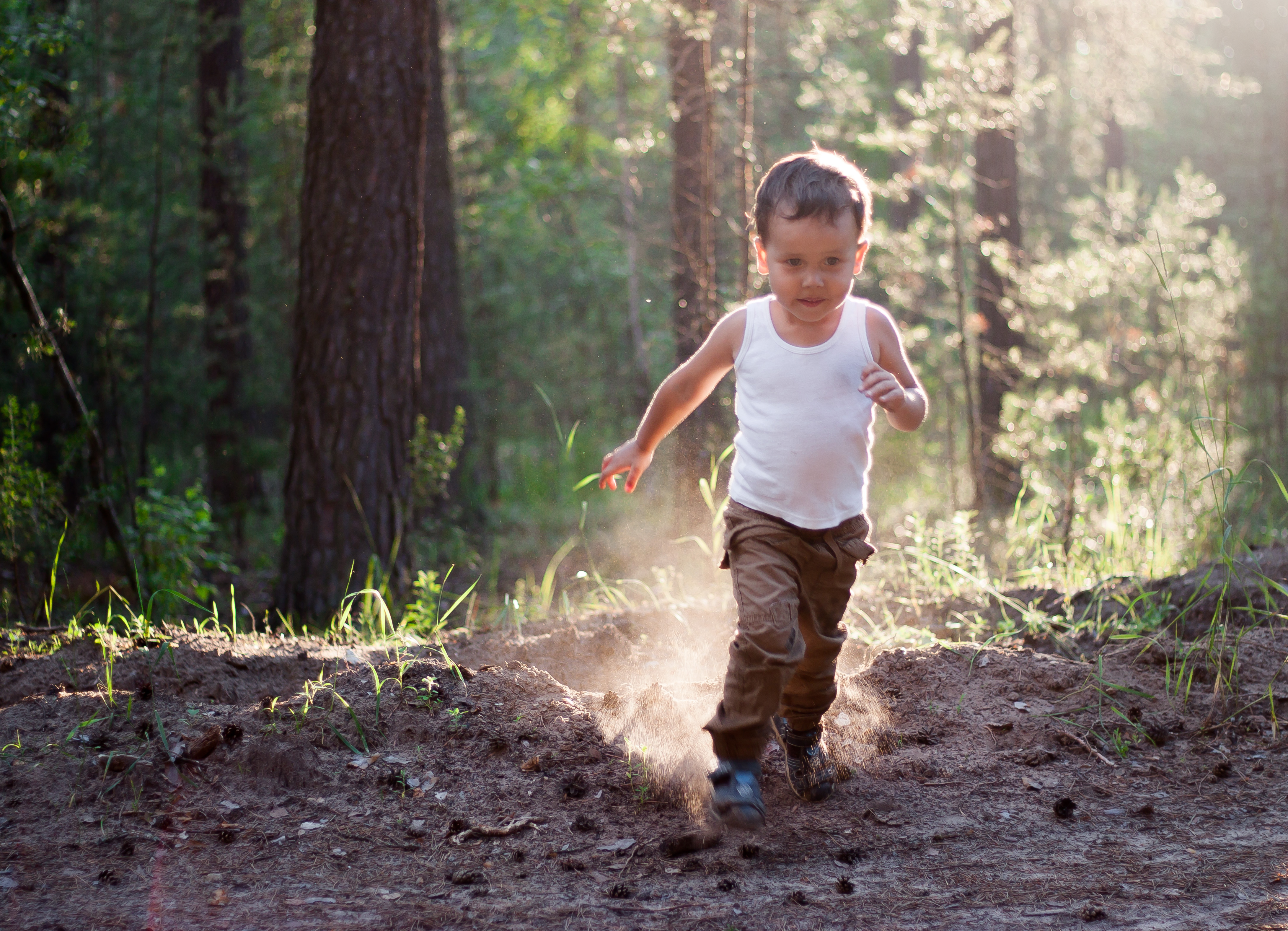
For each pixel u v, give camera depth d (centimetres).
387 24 679
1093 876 271
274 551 1245
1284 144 2994
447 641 447
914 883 269
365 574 686
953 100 957
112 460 1005
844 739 347
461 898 257
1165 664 395
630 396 1708
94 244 1037
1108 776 330
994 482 1096
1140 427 846
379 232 685
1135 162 3288
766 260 271
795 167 266
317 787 308
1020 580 595
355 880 264
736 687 266
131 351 1271
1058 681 380
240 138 1409
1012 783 325
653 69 1143
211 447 1397
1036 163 1977
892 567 581
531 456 1805
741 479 281
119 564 679
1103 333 1018
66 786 296
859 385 275
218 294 1411
